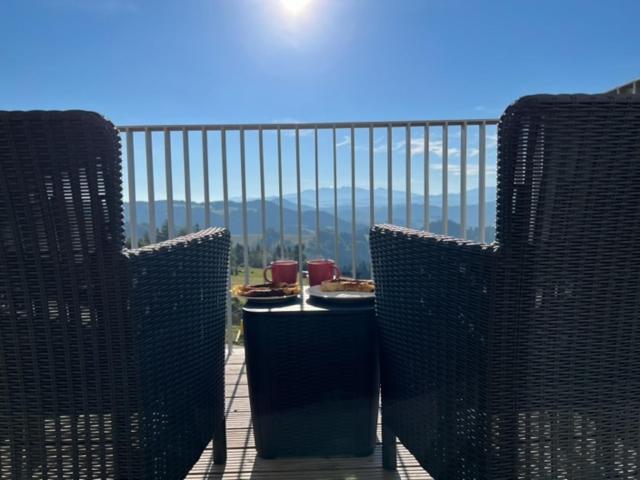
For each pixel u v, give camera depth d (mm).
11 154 870
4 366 956
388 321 1429
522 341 893
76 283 923
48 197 889
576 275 877
